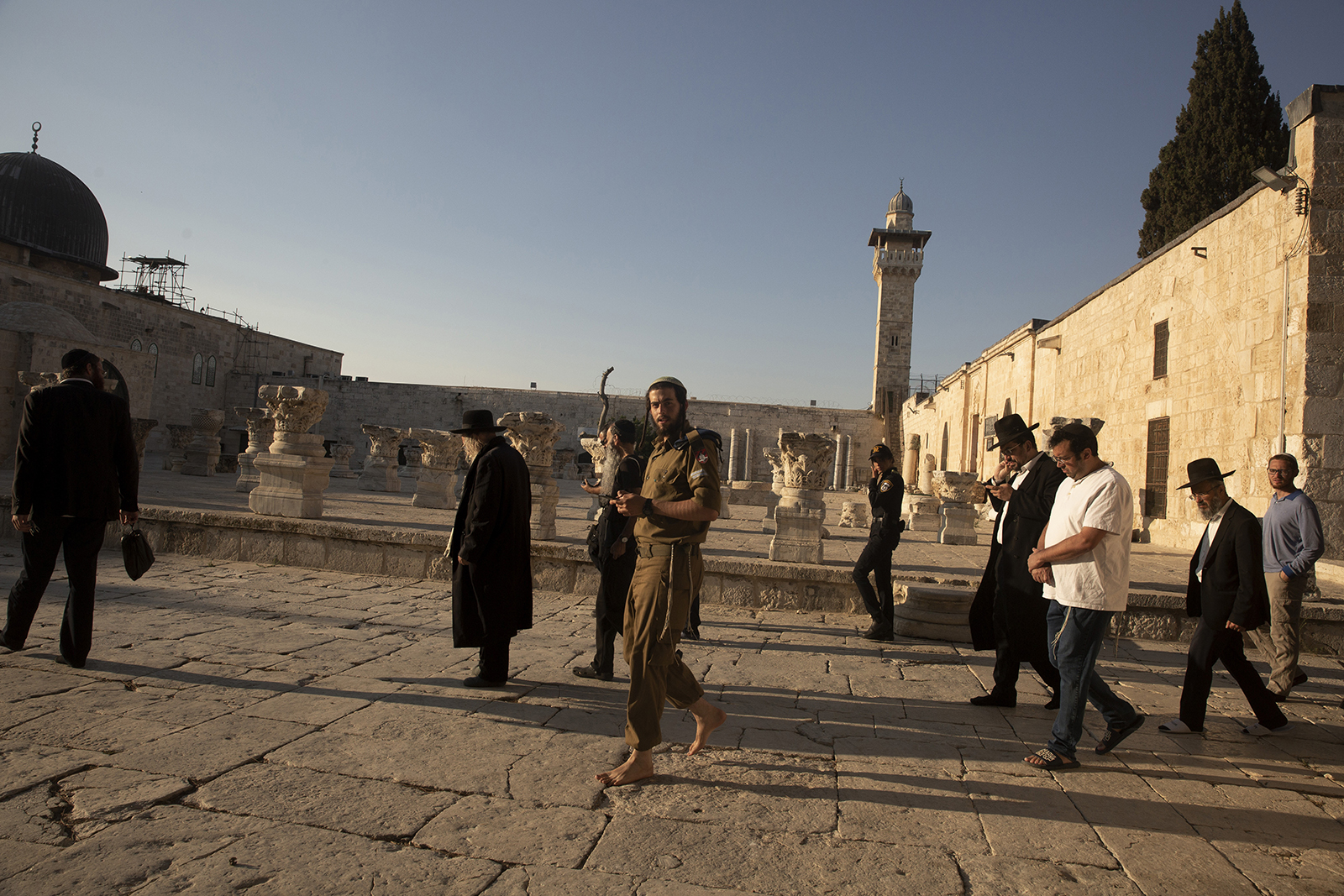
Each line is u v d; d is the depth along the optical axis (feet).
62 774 11.00
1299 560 18.40
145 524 33.40
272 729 13.24
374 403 175.42
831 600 27.84
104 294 138.51
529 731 13.75
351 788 11.07
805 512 30.27
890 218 181.57
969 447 108.58
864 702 16.75
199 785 10.91
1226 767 13.80
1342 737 15.94
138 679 15.66
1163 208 78.95
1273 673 18.90
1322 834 11.12
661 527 11.96
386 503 52.60
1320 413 37.45
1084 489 13.29
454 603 16.44
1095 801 11.90
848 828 10.55
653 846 9.75
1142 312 57.06
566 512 57.57
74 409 15.90
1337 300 37.42
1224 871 9.84
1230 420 44.60
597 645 17.44
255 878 8.58
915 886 9.09
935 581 27.96
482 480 16.08
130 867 8.67
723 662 19.79
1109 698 13.96
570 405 173.27
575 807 10.79
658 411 12.48
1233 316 44.42
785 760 12.99
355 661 17.88
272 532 32.07
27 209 130.72
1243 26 74.95
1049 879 9.41
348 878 8.66
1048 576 13.69
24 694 14.39
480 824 10.14
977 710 16.53
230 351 174.70
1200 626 15.87
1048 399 78.38
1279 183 38.96
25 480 15.79
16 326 82.89
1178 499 50.75
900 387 174.60
